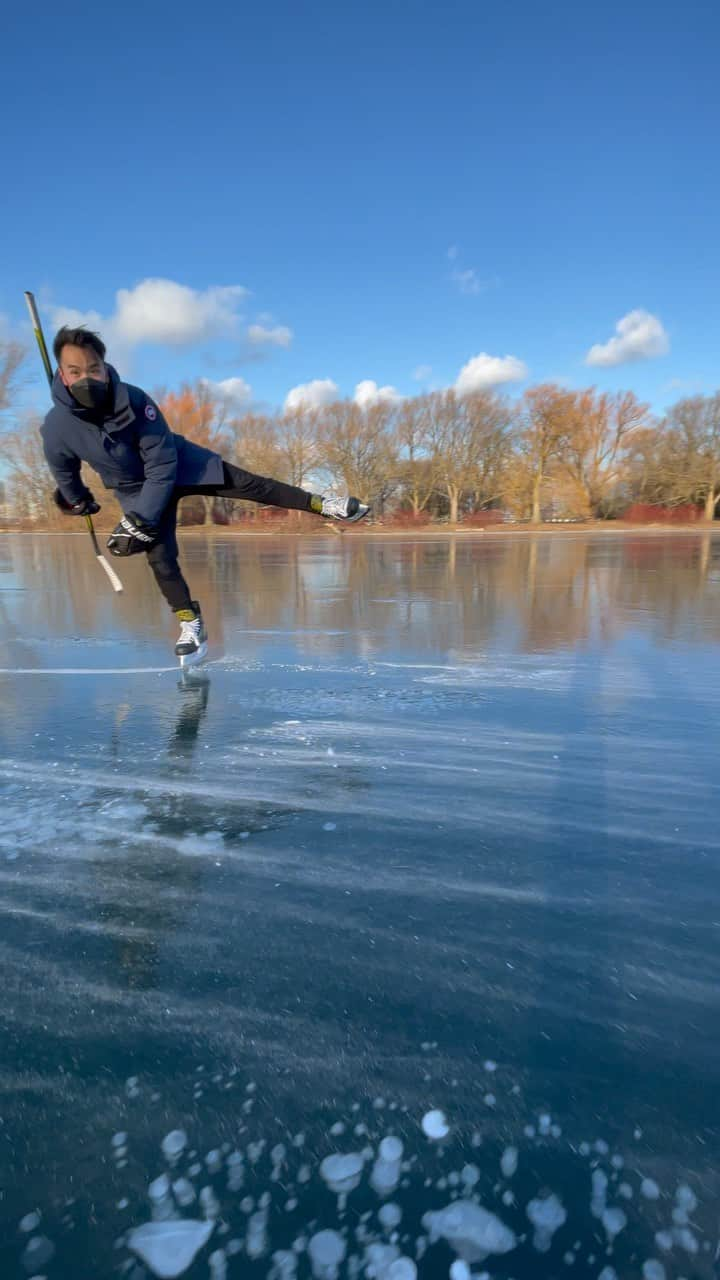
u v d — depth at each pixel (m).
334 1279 0.62
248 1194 0.69
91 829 1.49
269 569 8.76
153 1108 0.79
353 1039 0.90
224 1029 0.91
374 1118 0.78
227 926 1.14
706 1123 0.77
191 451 2.78
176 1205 0.68
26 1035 0.90
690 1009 0.95
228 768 1.86
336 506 2.88
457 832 1.47
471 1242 0.65
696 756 1.93
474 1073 0.84
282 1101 0.80
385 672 3.00
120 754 1.97
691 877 1.29
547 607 5.09
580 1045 0.89
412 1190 0.70
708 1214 0.67
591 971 1.03
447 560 10.46
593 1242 0.65
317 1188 0.70
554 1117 0.78
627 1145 0.75
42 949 1.08
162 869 1.32
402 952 1.07
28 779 1.78
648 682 2.80
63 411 2.48
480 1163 0.73
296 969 1.03
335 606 5.20
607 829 1.48
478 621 4.45
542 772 1.82
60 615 4.79
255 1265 0.63
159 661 3.26
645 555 11.47
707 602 5.32
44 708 2.45
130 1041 0.89
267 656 3.36
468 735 2.13
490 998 0.97
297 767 1.87
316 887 1.26
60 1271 0.62
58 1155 0.73
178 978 1.01
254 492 2.88
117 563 10.33
